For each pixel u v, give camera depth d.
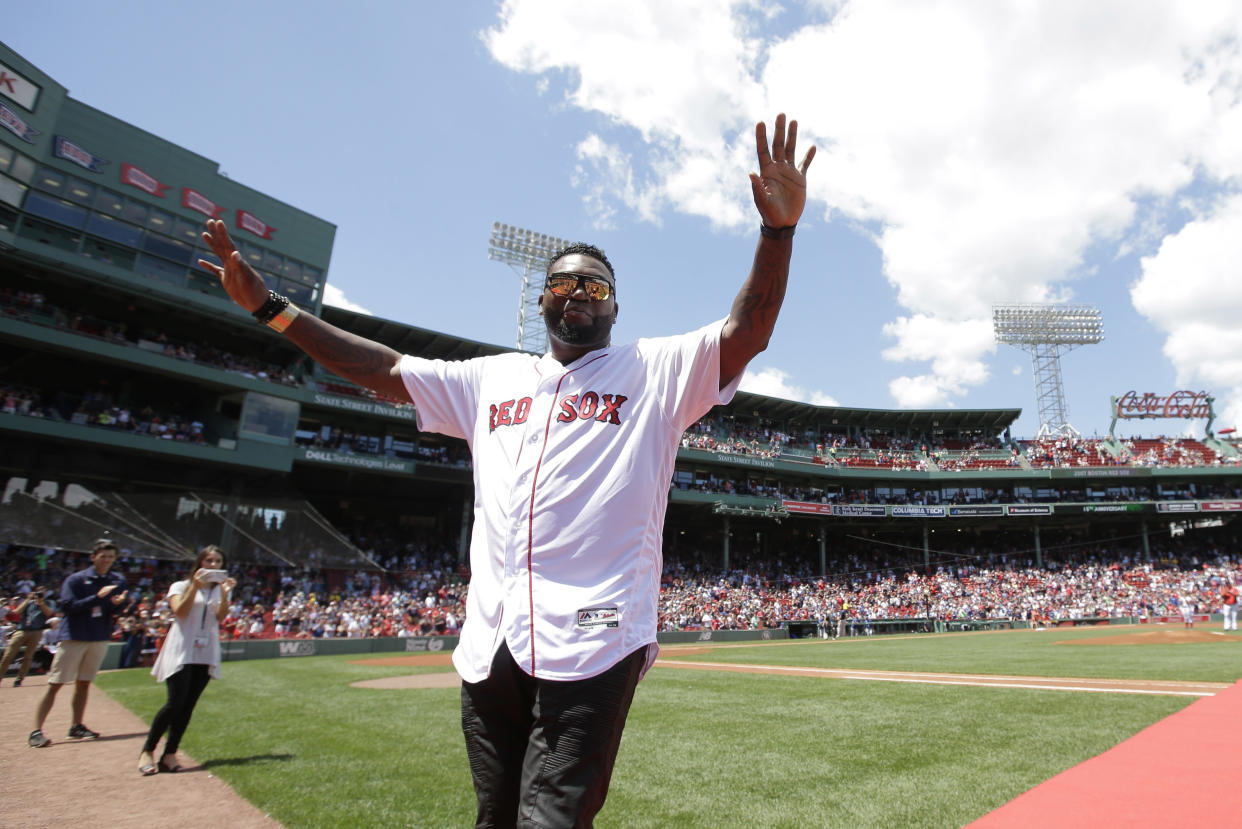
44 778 5.54
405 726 7.96
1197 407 53.88
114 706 9.79
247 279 2.35
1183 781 4.51
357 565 29.36
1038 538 48.72
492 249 46.59
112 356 26.50
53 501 23.81
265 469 29.78
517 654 1.85
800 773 5.30
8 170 24.77
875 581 47.53
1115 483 50.78
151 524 25.75
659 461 2.07
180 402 30.94
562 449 2.01
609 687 1.80
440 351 37.75
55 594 22.20
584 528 1.93
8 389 25.27
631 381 2.11
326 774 5.55
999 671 12.97
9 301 24.78
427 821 4.33
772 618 39.00
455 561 36.84
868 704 8.88
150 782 5.40
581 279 2.22
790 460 49.03
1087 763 5.20
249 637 23.69
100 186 27.20
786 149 2.04
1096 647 20.23
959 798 4.45
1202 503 45.59
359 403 33.31
